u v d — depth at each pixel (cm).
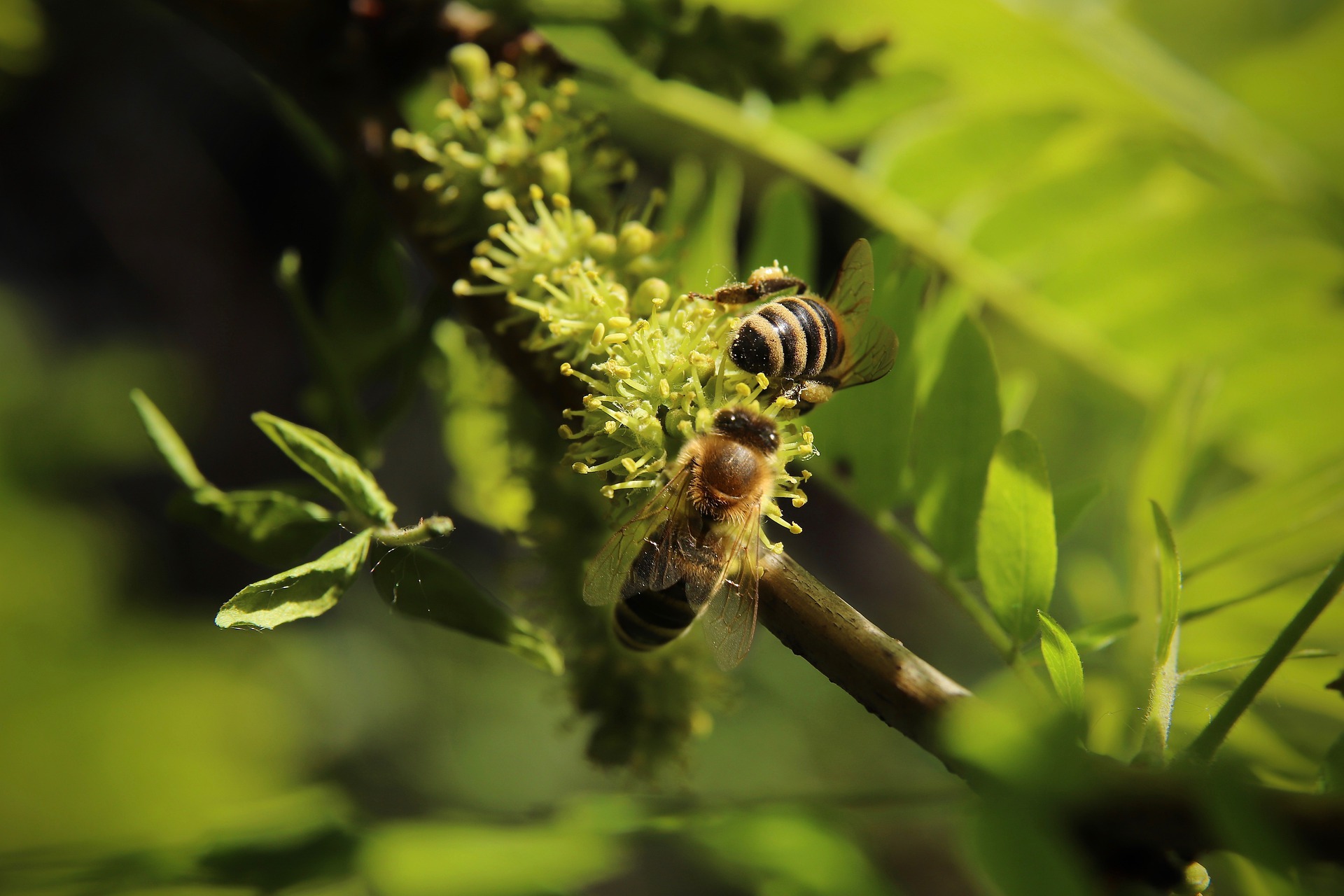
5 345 49
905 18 24
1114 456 32
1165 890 18
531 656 20
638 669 21
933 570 21
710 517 20
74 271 67
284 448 19
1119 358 25
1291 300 25
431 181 21
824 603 19
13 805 34
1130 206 25
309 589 19
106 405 49
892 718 19
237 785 38
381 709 56
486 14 22
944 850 37
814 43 23
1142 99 24
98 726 36
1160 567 20
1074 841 18
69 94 61
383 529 19
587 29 23
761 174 27
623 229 21
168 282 68
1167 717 19
